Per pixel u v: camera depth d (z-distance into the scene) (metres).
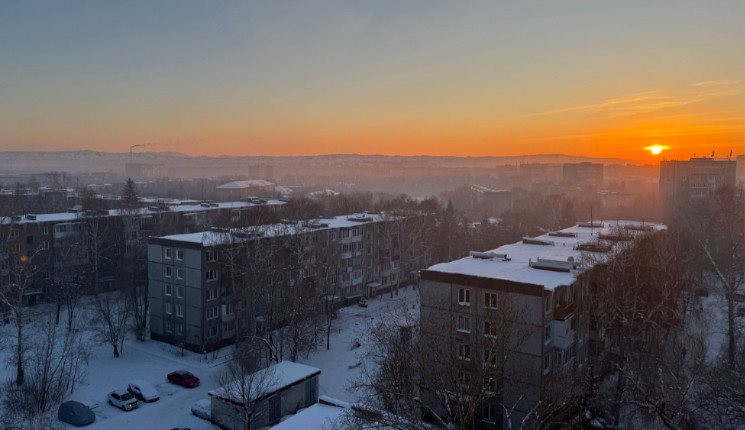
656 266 60.94
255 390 50.28
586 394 46.41
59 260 98.88
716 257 94.38
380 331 50.75
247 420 47.09
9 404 53.78
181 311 74.81
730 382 45.19
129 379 63.53
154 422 52.84
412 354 43.22
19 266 84.31
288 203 152.62
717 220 102.94
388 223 110.69
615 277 54.97
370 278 107.00
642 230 75.31
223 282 75.06
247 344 66.75
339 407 42.72
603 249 61.97
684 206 149.75
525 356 46.59
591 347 55.81
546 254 62.41
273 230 83.12
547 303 46.78
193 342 73.50
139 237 108.88
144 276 95.88
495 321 41.66
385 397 39.16
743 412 38.59
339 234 97.94
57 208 168.75
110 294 103.25
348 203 179.62
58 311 83.50
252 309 71.19
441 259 128.00
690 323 72.69
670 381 47.41
